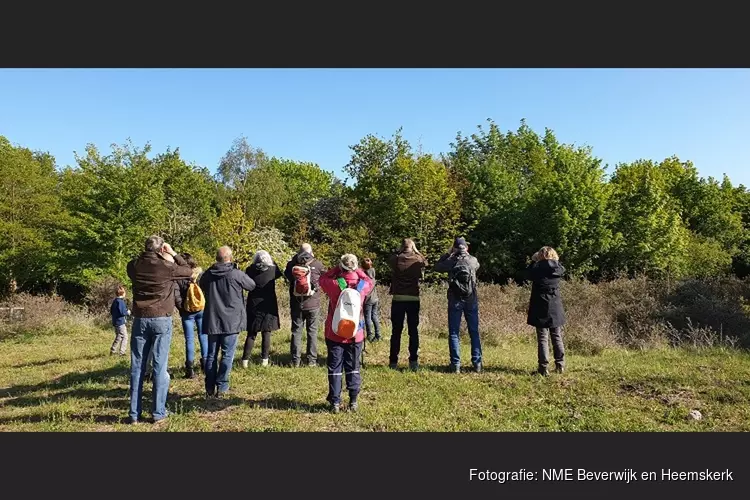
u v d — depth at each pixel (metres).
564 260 27.62
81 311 18.23
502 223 31.12
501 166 35.69
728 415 5.47
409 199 29.88
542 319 7.11
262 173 39.94
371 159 34.53
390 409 5.67
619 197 30.34
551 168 33.84
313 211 35.91
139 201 25.88
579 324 13.26
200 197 38.16
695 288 15.41
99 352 10.48
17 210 28.19
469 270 7.32
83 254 25.16
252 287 6.26
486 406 5.87
